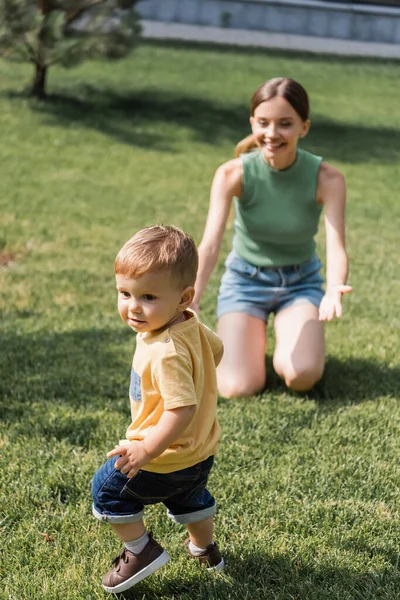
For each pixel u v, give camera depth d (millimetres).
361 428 3934
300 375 4305
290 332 4445
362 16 25234
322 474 3471
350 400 4344
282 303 4637
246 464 3553
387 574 2773
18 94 15352
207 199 10422
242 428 3891
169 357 2396
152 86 17391
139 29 13992
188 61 20297
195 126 14930
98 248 7793
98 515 2586
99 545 2916
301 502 3236
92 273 6887
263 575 2758
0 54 14242
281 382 4645
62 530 3025
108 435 3760
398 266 7613
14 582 2713
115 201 9898
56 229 8398
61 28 13773
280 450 3691
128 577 2584
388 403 4285
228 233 8742
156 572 2771
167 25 24219
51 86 16281
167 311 2416
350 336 5387
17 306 5910
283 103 4164
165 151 13141
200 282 4199
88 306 5977
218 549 2838
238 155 4645
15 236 7988
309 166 4359
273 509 3166
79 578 2725
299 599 2639
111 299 6191
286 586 2695
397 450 3727
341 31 25250
